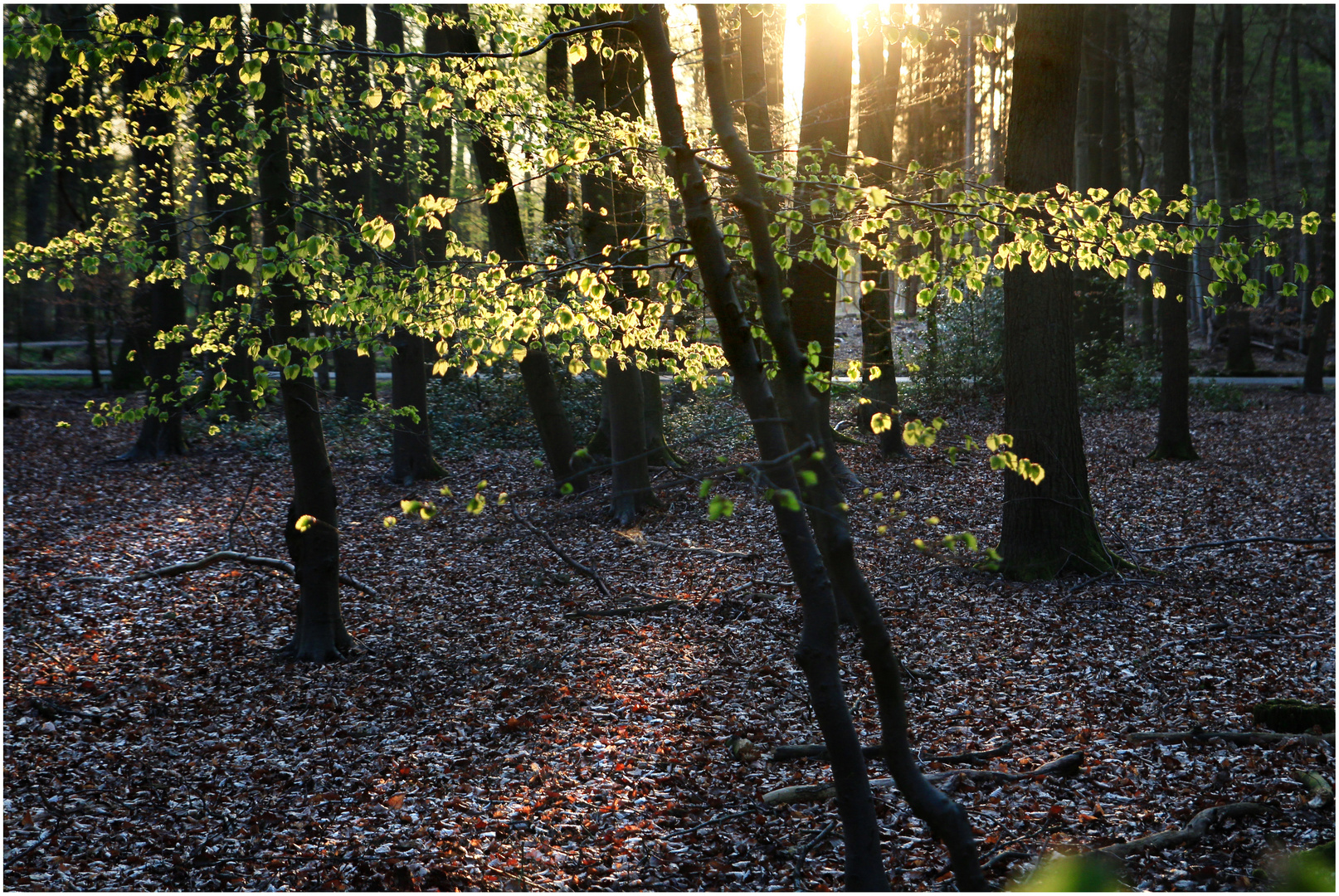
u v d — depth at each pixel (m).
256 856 5.40
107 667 8.90
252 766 6.76
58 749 6.98
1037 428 10.69
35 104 28.33
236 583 11.76
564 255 14.44
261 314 8.38
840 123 11.23
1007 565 10.79
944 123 23.80
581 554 12.70
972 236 5.34
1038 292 10.57
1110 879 1.96
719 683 8.08
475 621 10.23
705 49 4.32
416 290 6.42
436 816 5.89
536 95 7.45
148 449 19.73
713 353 6.99
